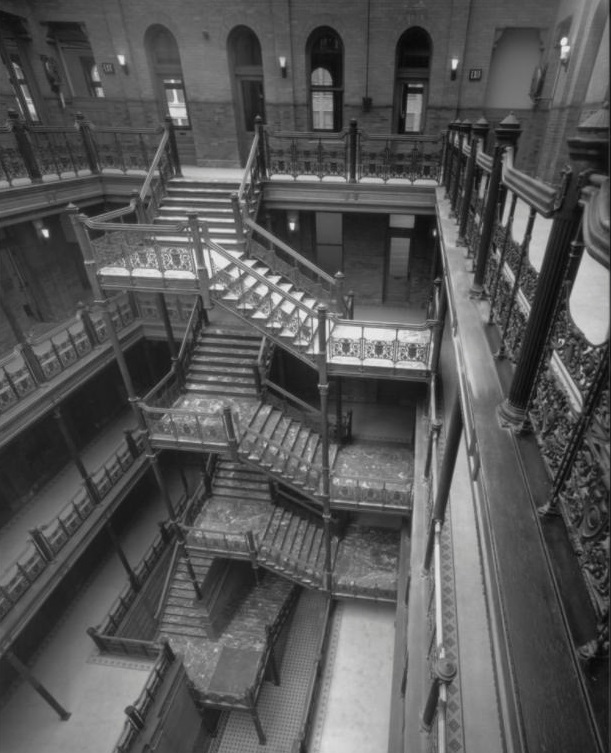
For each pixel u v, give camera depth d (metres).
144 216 10.50
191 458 15.78
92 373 11.39
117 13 13.32
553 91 12.38
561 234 2.43
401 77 13.30
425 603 6.90
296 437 11.43
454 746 4.91
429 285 15.13
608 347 1.86
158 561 12.46
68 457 13.31
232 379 12.08
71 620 11.17
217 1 12.75
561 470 2.26
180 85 14.66
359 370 9.46
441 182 11.33
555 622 2.02
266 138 11.61
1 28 13.30
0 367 9.23
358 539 12.70
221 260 10.17
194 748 9.98
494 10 11.89
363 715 9.87
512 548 2.32
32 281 13.23
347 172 11.79
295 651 11.77
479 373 3.62
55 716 9.45
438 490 6.68
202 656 11.21
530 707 1.77
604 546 1.83
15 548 10.62
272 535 11.66
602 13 9.35
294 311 9.12
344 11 12.34
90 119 15.20
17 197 10.38
